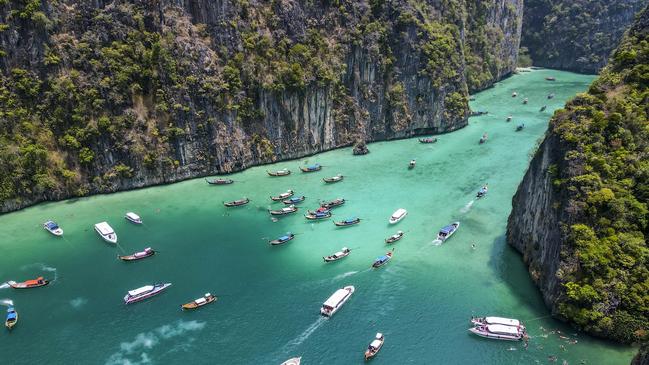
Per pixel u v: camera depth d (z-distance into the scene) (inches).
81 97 4626.0
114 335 3048.7
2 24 4387.3
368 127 6269.7
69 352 2918.3
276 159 5634.8
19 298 3351.4
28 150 4414.4
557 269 3129.9
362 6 6161.4
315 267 3713.1
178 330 3088.1
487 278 3575.3
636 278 2908.5
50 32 4542.3
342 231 4220.0
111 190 4795.8
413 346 2962.6
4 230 4124.0
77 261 3740.2
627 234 3029.0
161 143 4938.5
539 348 2913.4
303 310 3253.0
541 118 7258.9
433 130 6633.9
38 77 4527.6
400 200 4766.2
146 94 4916.3
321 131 5920.3
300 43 5689.0
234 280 3558.1
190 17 5123.0
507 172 5388.8
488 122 7135.8
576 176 3238.2
